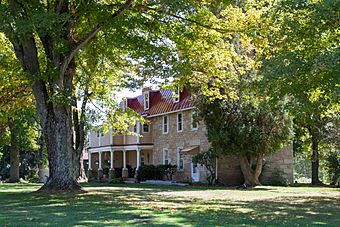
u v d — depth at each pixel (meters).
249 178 25.52
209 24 15.64
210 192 19.42
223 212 11.05
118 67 19.89
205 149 29.30
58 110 16.19
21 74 15.82
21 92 22.20
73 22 15.16
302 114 13.95
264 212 11.39
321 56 11.49
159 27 15.73
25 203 12.84
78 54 18.44
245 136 23.48
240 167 27.77
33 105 24.52
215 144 24.55
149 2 14.91
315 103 13.84
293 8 12.34
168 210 11.08
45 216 9.78
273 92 13.41
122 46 14.99
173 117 34.09
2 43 18.91
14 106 23.20
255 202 14.54
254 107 23.17
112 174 39.66
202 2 15.34
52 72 14.49
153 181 32.19
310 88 12.83
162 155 35.53
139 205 12.29
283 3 12.61
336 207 13.05
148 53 15.05
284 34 13.34
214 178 27.31
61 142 16.33
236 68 17.86
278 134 23.80
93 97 25.53
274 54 14.41
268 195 17.95
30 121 33.34
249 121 23.81
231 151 24.27
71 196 14.80
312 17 12.05
